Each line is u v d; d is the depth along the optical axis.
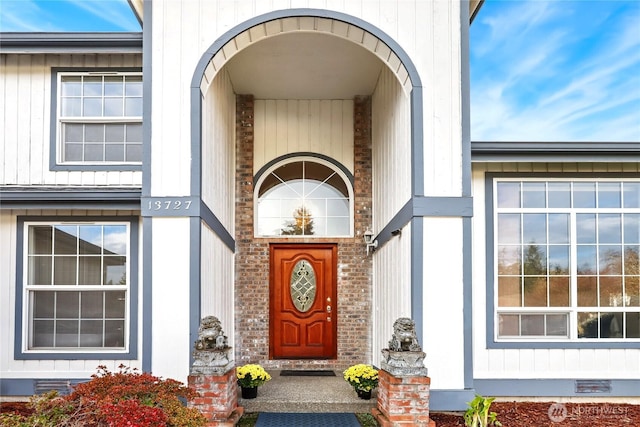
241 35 6.91
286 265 9.81
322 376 8.82
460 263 6.67
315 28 7.07
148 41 6.80
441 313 6.62
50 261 7.45
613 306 7.51
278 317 9.70
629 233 7.60
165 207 6.57
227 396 5.95
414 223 6.68
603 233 7.60
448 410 6.52
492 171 7.56
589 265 7.56
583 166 7.60
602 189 7.64
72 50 7.21
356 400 7.01
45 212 7.39
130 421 3.84
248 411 6.89
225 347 6.20
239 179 9.81
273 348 9.62
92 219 7.38
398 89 7.66
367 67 8.79
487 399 6.02
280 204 9.99
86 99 7.61
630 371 7.36
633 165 7.62
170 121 6.70
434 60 6.89
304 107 10.12
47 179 7.46
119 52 7.19
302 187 10.04
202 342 6.08
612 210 7.59
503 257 7.55
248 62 8.56
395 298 7.71
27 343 7.29
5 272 7.35
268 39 7.79
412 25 6.94
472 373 6.57
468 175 6.77
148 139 6.67
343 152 10.04
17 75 7.57
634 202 7.63
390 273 8.09
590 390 7.27
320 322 9.70
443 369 6.57
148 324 6.46
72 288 7.34
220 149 8.22
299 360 9.57
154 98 6.72
